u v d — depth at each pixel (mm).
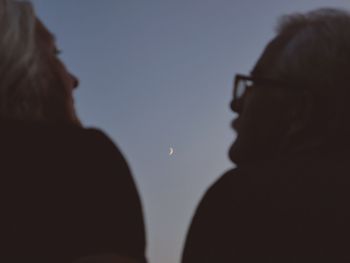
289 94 1084
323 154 1054
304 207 996
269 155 1127
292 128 1085
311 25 1135
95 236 1155
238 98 1164
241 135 1152
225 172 1091
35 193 1140
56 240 1133
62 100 1241
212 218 1039
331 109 1056
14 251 1111
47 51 1261
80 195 1161
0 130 1162
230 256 1008
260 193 1024
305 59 1081
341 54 1066
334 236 969
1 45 1175
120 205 1189
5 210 1121
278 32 1179
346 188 999
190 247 1048
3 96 1172
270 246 991
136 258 1188
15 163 1146
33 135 1175
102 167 1196
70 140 1195
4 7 1198
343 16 1127
